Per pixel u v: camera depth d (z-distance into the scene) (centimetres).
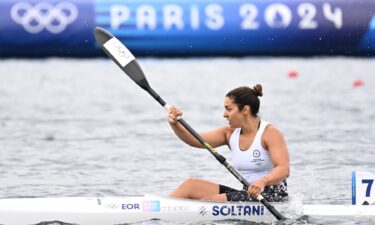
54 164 3694
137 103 5825
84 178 3378
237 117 2516
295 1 8075
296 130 4594
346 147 4047
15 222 2462
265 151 2520
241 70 7512
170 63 7988
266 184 2428
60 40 8169
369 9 8050
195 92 6266
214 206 2519
